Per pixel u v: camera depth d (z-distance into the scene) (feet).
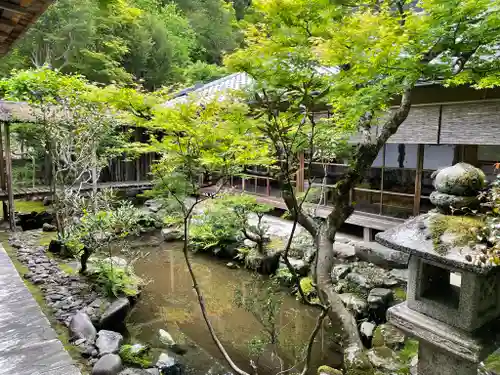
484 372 8.38
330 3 9.04
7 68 42.22
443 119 19.07
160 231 31.86
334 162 26.18
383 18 9.30
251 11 9.75
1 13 9.32
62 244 21.54
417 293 6.92
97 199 23.62
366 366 10.89
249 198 21.65
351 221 24.47
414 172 23.20
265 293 18.81
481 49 10.34
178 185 9.81
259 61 7.95
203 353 14.55
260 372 13.26
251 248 24.40
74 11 42.60
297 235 24.85
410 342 13.10
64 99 23.99
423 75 10.16
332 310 12.13
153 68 53.52
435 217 6.74
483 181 6.57
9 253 21.04
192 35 65.31
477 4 8.46
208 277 22.72
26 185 31.09
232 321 17.25
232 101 8.88
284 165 9.86
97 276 18.39
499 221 5.88
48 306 15.26
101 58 42.80
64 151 23.81
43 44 44.45
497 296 6.52
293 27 8.64
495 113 17.03
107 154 28.63
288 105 9.42
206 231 25.93
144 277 22.45
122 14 46.39
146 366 12.76
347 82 8.96
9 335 9.93
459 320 6.22
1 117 23.70
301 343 15.15
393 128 13.37
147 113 9.42
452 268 5.96
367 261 21.34
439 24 9.34
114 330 15.57
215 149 9.40
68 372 8.30
